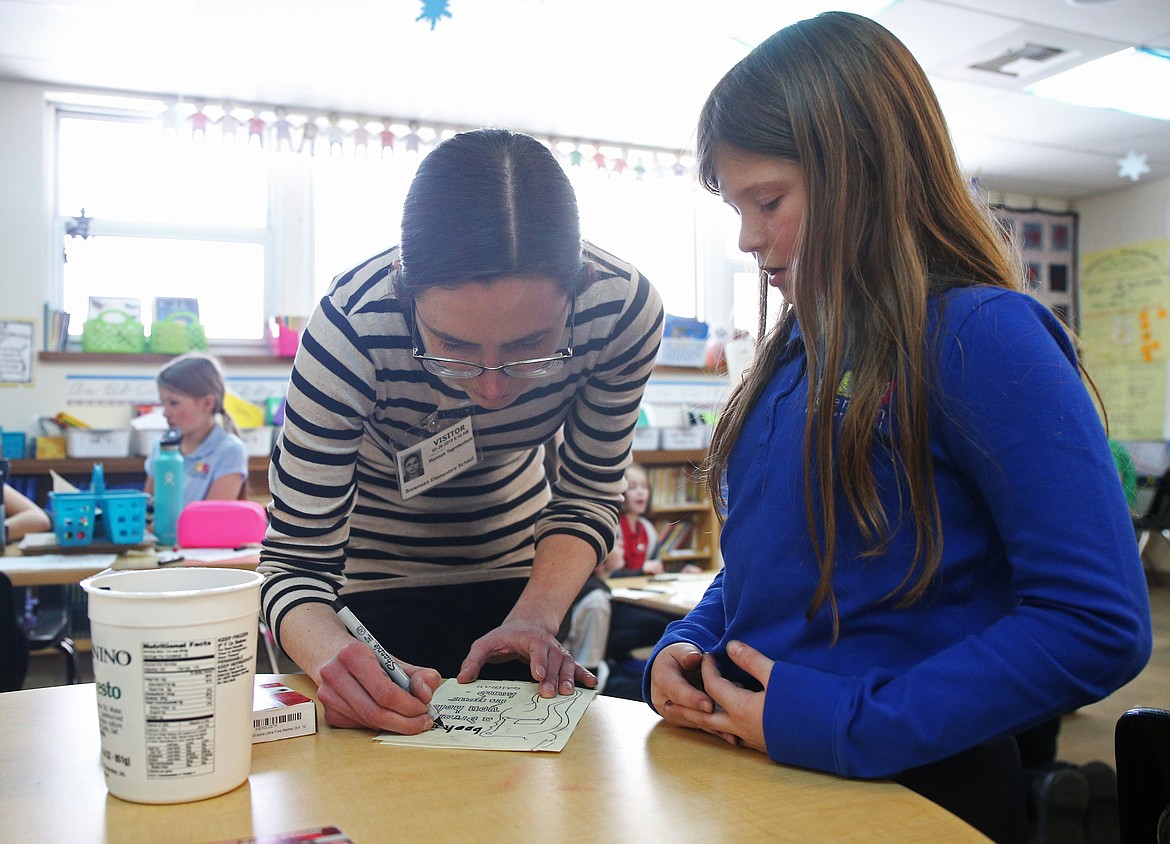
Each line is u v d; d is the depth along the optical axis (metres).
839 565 0.81
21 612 2.88
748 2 3.62
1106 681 0.68
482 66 4.26
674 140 5.34
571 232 1.01
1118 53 4.10
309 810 0.67
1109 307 6.24
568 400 1.31
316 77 4.36
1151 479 5.06
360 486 1.37
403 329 1.11
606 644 3.13
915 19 3.77
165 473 2.76
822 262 0.83
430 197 0.97
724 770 0.75
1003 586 0.80
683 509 4.93
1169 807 0.79
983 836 0.62
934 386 0.77
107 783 0.69
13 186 4.30
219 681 0.69
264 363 4.59
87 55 4.07
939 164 0.86
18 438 4.15
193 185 4.66
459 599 1.42
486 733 0.86
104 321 4.37
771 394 0.94
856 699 0.73
